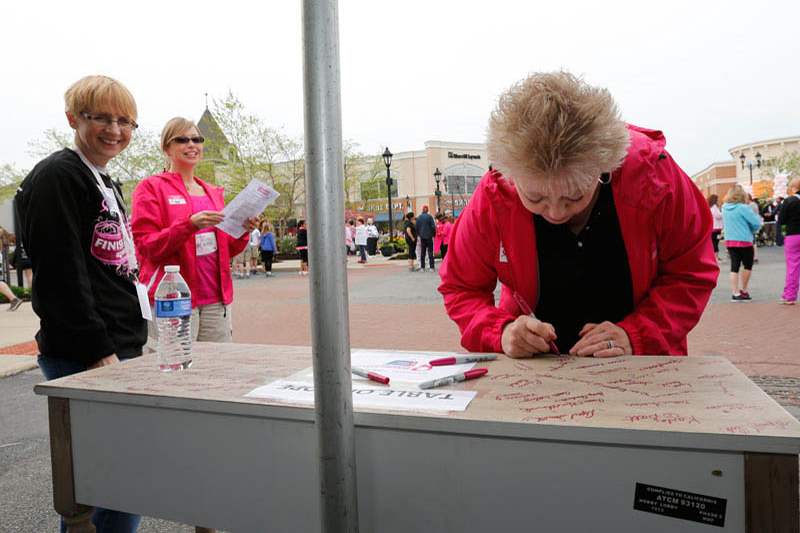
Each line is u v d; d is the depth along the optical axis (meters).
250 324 7.83
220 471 1.19
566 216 1.32
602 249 1.52
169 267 1.95
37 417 4.04
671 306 1.50
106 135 1.91
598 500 0.93
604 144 1.19
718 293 8.63
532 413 0.99
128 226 2.01
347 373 0.96
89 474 1.34
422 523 1.04
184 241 2.76
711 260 1.55
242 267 17.50
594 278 1.57
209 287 2.96
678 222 1.48
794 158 52.78
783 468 0.84
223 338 3.04
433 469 1.02
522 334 1.42
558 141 1.14
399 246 26.81
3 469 3.14
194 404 1.19
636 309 1.55
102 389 1.29
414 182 58.84
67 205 1.75
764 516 0.85
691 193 1.51
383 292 11.19
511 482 0.97
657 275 1.61
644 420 0.92
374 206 58.88
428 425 1.00
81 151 1.92
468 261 1.67
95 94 1.86
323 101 0.88
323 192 0.90
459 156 58.91
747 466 0.85
